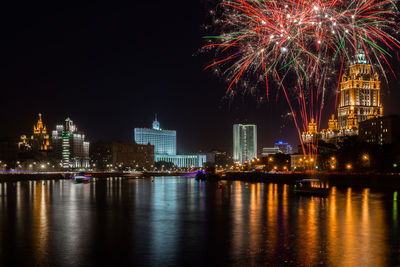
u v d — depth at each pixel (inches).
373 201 3228.3
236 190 5044.3
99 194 4338.1
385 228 1899.6
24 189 5364.2
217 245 1535.4
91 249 1476.4
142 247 1508.4
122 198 3759.8
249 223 2084.2
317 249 1454.2
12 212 2578.7
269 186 6107.3
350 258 1325.0
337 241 1593.3
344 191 4392.2
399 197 3595.0
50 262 1298.0
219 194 4284.0
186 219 2244.1
